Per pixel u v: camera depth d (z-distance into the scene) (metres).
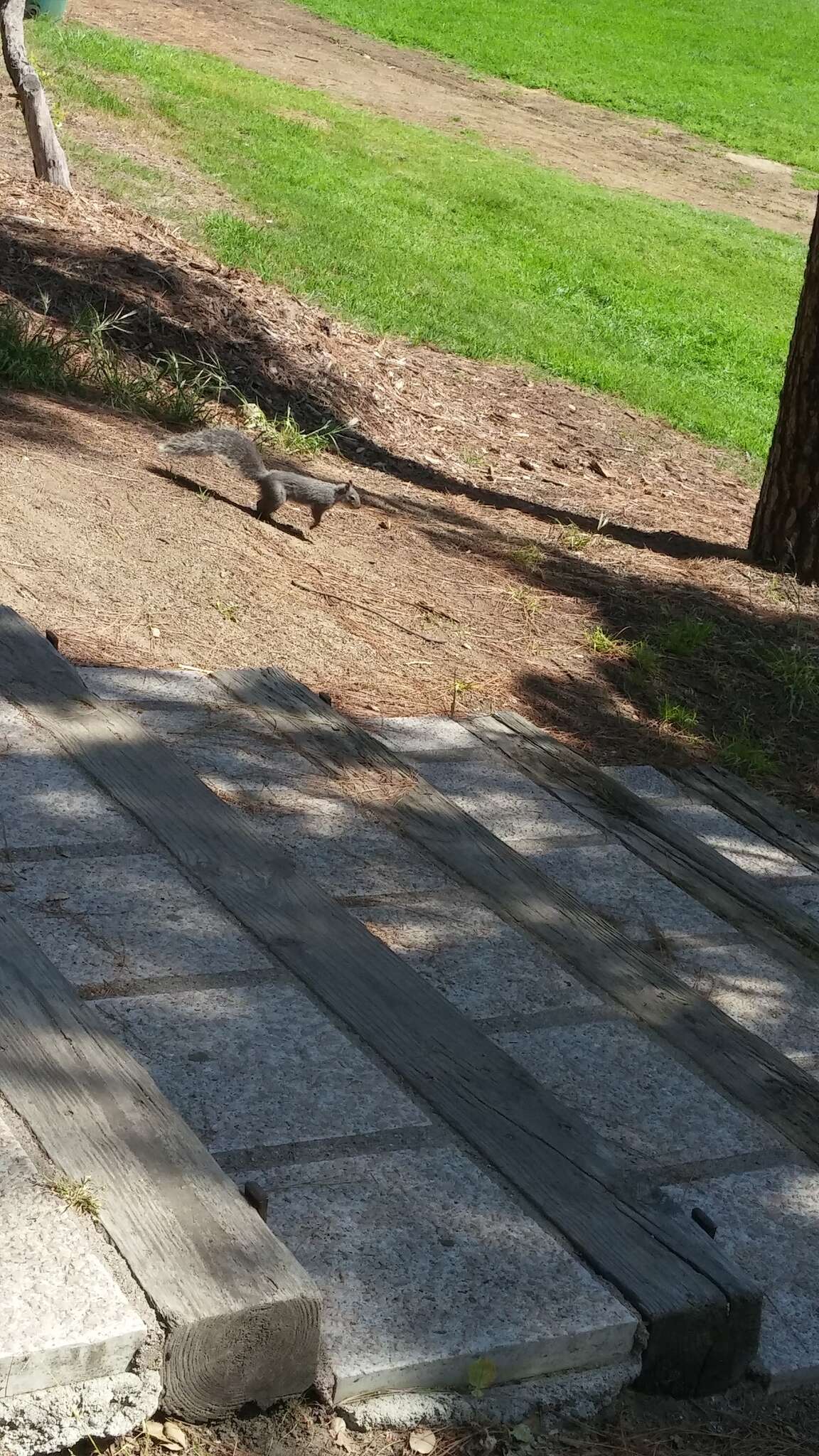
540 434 12.23
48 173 12.67
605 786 6.08
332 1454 2.77
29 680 5.35
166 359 9.84
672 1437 3.04
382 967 4.17
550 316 16.19
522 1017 4.25
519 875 5.07
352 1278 3.01
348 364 11.48
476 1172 3.42
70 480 7.37
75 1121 3.11
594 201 22.41
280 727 5.70
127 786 4.80
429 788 5.53
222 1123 3.40
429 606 7.55
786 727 7.48
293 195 17.23
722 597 8.80
